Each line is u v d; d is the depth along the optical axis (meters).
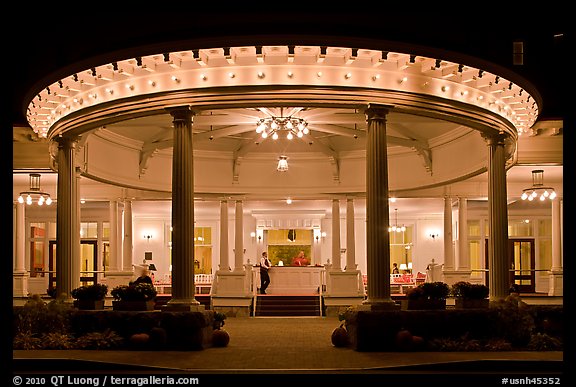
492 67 11.92
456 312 12.42
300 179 22.89
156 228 31.64
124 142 19.23
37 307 12.86
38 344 12.17
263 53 11.46
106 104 12.85
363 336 12.09
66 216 14.36
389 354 11.59
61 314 12.73
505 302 12.98
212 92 12.16
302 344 13.48
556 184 21.78
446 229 22.88
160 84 12.36
